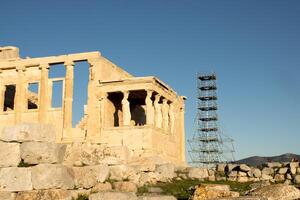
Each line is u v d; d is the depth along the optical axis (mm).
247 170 34250
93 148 25547
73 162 23656
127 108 52250
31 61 57906
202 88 72125
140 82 52250
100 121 52875
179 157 63344
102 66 54938
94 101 53688
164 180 30969
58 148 21391
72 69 55781
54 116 56312
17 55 64312
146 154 48406
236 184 31906
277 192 19891
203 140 68250
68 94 55000
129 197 19641
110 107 55375
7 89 65688
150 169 29781
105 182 23594
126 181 25000
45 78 56938
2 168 20125
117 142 50188
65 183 20734
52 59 56750
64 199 20281
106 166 24141
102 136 51312
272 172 34281
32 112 57438
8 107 66062
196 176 34719
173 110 60531
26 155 20438
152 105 53312
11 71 60031
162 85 55594
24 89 58438
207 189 21312
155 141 49969
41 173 20047
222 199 18328
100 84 53875
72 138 53750
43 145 20641
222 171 35781
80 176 22031
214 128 68875
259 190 20750
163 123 56531
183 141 64812
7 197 19656
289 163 34562
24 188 19812
